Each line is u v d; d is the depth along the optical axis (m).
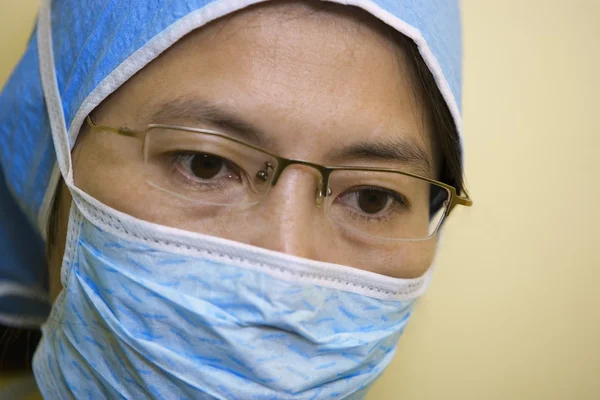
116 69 0.60
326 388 0.65
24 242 0.89
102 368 0.66
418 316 1.13
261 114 0.58
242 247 0.59
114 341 0.64
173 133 0.59
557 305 1.18
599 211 1.18
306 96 0.59
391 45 0.62
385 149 0.64
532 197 1.15
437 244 0.80
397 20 0.60
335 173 0.63
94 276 0.64
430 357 1.15
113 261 0.62
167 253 0.60
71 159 0.65
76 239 0.65
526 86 1.13
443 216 0.76
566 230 1.17
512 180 1.14
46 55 0.72
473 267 1.14
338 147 0.61
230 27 0.58
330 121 0.60
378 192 0.70
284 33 0.58
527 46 1.13
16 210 0.86
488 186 1.13
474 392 1.17
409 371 1.14
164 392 0.62
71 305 0.66
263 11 0.58
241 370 0.61
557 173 1.15
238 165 0.61
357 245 0.68
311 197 0.62
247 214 0.61
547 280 1.17
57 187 0.72
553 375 1.19
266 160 0.61
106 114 0.62
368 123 0.61
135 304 0.61
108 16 0.65
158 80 0.59
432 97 0.67
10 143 0.76
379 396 1.13
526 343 1.17
